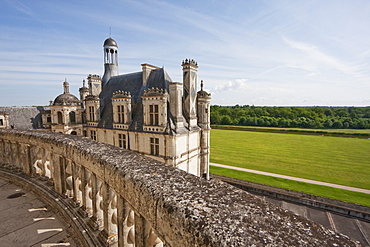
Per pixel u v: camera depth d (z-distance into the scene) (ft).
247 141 221.66
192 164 82.12
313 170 116.16
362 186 92.68
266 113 470.80
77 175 17.26
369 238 57.98
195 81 81.87
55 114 98.99
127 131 80.59
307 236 5.64
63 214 17.07
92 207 15.62
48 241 14.19
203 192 8.18
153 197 7.98
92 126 97.96
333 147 189.37
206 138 88.63
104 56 113.09
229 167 120.37
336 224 64.23
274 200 80.12
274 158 143.95
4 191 21.95
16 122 105.91
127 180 9.96
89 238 13.69
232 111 491.31
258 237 5.39
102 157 13.11
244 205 7.30
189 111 79.00
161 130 70.08
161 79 83.25
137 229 9.66
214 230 5.68
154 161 12.45
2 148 27.55
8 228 15.53
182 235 6.45
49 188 20.90
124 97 80.07
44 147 20.85
